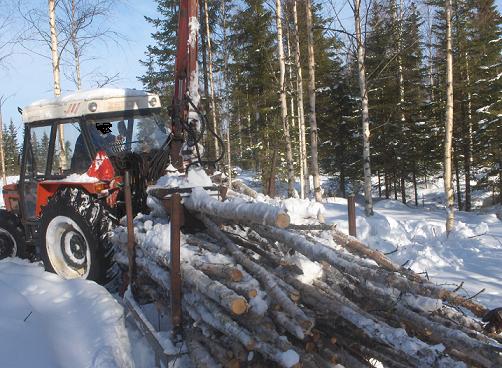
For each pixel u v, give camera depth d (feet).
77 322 13.04
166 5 73.51
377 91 69.56
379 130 72.54
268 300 9.32
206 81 68.74
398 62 65.10
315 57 67.92
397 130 71.05
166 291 12.24
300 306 9.83
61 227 17.42
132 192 16.60
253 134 71.67
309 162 84.02
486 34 62.08
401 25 55.93
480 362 7.67
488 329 8.94
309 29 45.01
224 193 14.33
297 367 8.07
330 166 84.79
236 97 67.31
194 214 13.03
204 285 9.68
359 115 71.36
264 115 67.15
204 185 14.05
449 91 40.16
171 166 15.67
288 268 10.53
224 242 11.53
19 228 21.27
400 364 8.57
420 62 70.49
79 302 14.28
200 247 11.87
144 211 16.34
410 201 84.64
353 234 13.96
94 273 15.83
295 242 9.79
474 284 17.39
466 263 20.86
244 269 10.34
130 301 12.74
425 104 69.05
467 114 62.59
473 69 61.93
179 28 15.93
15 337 11.47
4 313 13.03
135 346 11.89
